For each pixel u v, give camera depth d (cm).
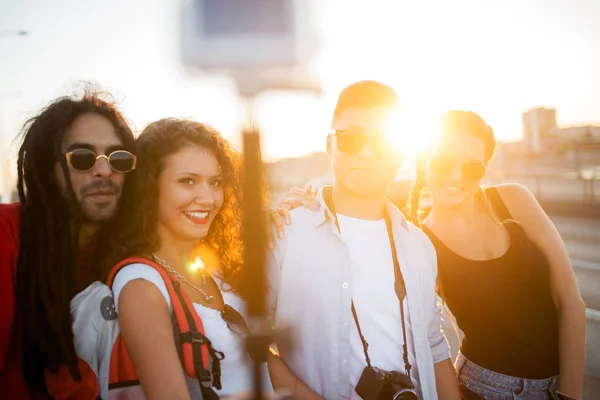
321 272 180
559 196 1446
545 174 1827
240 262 181
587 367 371
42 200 166
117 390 150
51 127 167
